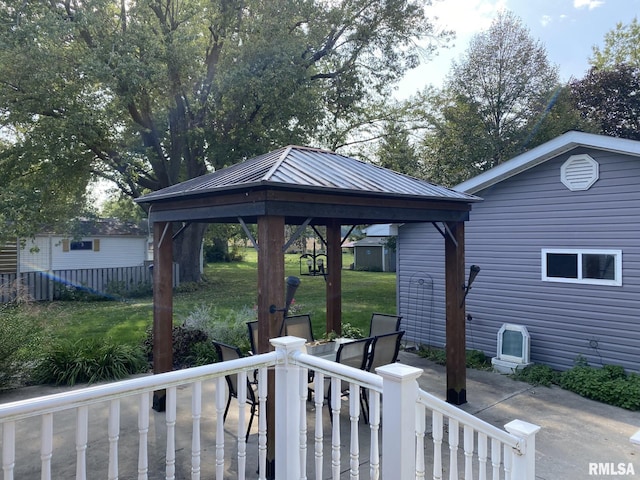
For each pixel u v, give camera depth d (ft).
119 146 44.86
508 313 23.91
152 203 16.28
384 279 68.54
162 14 46.83
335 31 52.11
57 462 12.41
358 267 88.84
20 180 43.29
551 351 22.18
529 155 22.15
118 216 70.38
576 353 21.27
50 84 37.55
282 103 46.06
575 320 21.35
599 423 15.67
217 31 47.88
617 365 19.85
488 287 24.79
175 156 50.52
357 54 52.75
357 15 51.19
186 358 22.45
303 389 9.05
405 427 7.18
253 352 17.97
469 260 25.61
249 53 45.14
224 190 11.95
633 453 13.44
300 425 9.06
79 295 47.32
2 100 36.83
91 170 46.26
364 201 13.74
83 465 6.27
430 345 27.37
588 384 18.44
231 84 43.45
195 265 56.75
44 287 46.62
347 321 34.83
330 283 21.48
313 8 47.83
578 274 21.25
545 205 22.43
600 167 20.45
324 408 16.57
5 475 5.62
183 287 53.26
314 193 12.26
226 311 38.32
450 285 17.51
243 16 48.08
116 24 43.50
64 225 49.62
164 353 16.34
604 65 69.51
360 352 15.06
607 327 20.29
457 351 17.31
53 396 6.05
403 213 15.12
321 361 8.55
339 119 57.77
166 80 41.16
